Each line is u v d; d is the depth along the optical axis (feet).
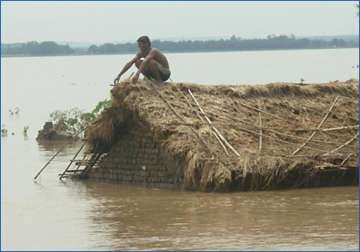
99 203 222.28
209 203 216.95
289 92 264.93
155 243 180.24
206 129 236.84
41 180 257.96
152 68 251.60
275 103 257.75
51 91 620.49
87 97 559.38
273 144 238.27
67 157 301.43
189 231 189.78
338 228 189.26
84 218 205.46
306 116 255.50
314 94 267.59
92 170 256.93
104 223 199.82
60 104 507.30
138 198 226.58
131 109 241.35
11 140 357.61
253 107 253.24
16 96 581.94
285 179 230.48
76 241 183.11
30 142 349.41
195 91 253.44
